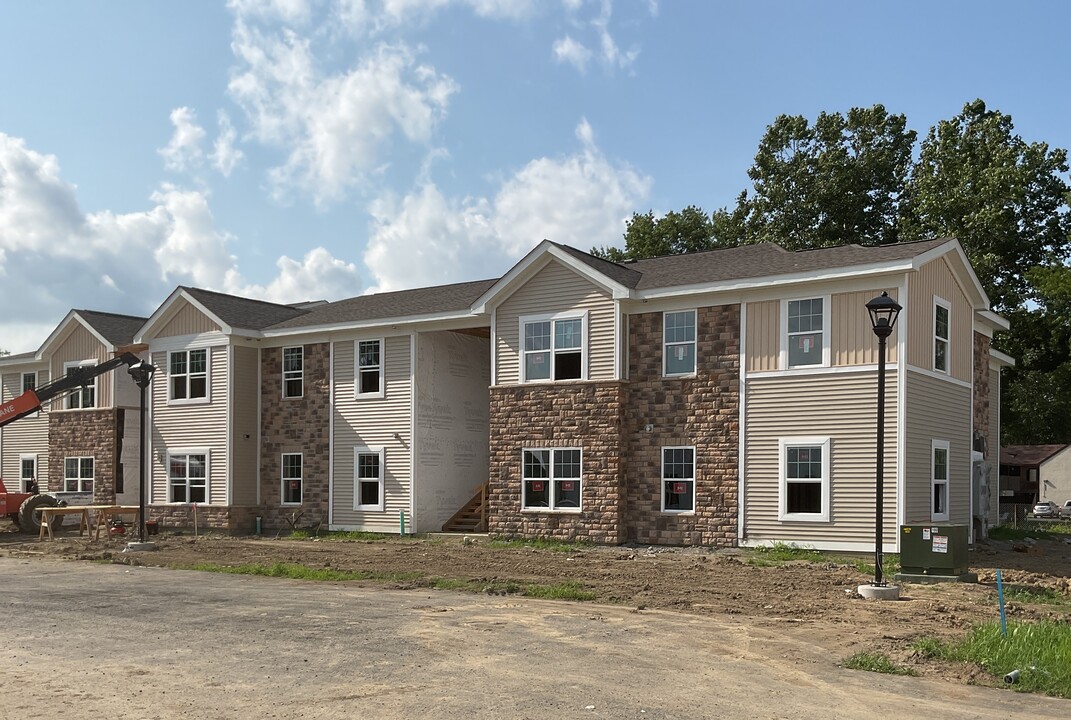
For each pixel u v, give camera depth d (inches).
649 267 1090.7
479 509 1165.7
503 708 329.1
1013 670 387.2
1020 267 1808.6
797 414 887.7
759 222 1961.1
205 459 1262.3
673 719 318.0
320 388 1226.0
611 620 514.3
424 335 1166.3
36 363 1585.9
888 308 636.7
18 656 414.6
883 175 1909.4
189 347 1289.4
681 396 954.7
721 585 662.5
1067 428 2329.0
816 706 338.6
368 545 1019.3
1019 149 1779.0
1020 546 957.8
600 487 983.0
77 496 1282.0
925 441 876.0
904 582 681.6
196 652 422.9
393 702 335.6
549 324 1034.1
